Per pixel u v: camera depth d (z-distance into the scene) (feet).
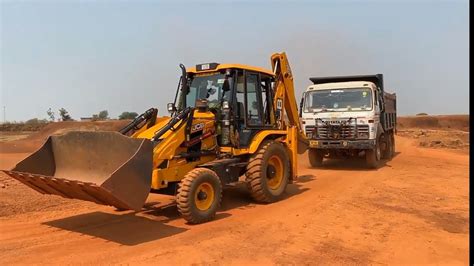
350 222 26.61
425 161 59.21
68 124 143.54
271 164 33.01
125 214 28.84
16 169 25.59
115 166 24.76
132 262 20.04
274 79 36.91
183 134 28.19
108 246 22.26
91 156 25.88
